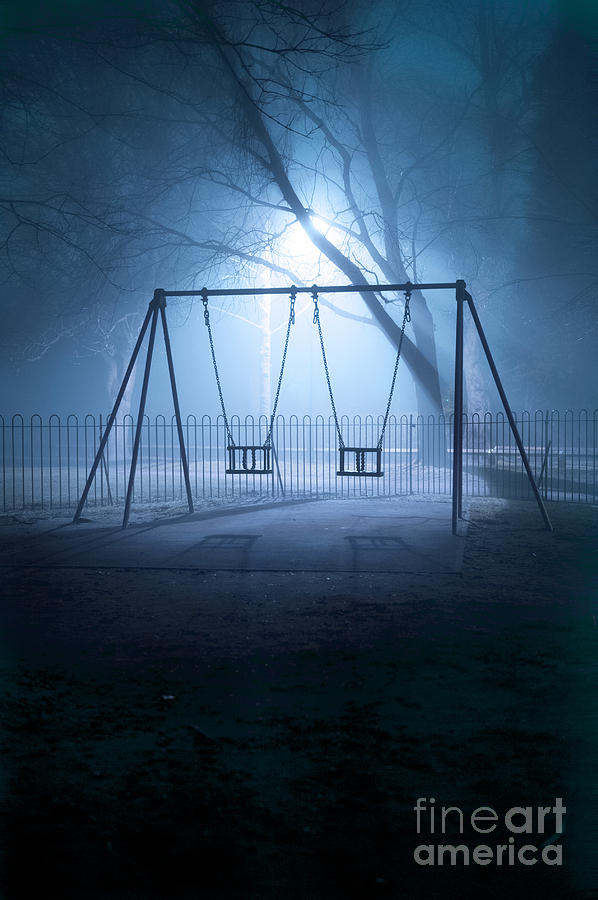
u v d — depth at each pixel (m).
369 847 3.84
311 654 7.02
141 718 5.53
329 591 9.42
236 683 6.29
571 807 4.24
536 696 5.96
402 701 5.85
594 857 3.77
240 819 4.09
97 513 16.77
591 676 6.41
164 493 20.94
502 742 5.09
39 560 11.29
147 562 11.09
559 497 20.42
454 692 6.05
